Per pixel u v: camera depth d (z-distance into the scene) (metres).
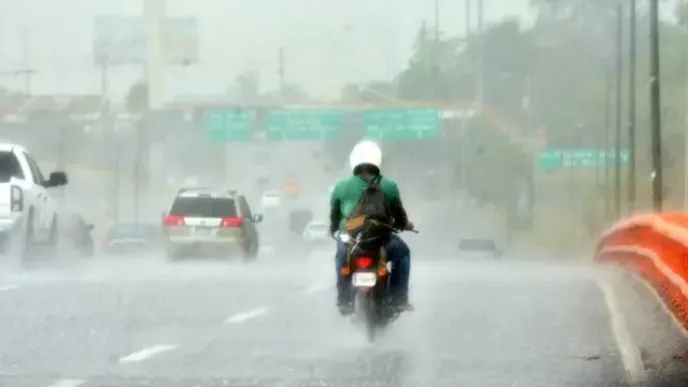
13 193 51.03
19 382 21.84
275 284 45.62
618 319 33.06
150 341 27.78
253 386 21.72
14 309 34.50
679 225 39.50
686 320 31.31
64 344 27.05
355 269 27.17
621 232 61.12
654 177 113.56
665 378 22.91
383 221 27.28
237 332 29.64
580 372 23.61
